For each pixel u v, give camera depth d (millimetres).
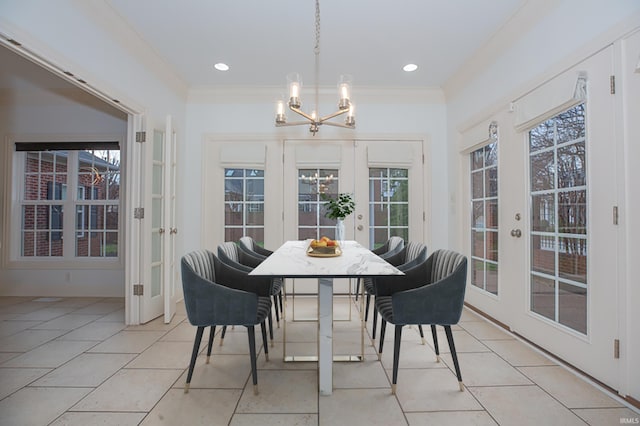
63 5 2010
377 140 3943
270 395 1739
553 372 1969
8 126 3945
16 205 3971
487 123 2979
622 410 1588
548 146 2254
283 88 3850
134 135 2906
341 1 2305
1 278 3906
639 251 1602
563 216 2107
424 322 1770
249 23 2568
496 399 1691
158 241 3166
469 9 2393
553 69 2129
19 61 3076
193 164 3900
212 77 3580
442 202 3951
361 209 3949
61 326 2832
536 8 2266
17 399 1697
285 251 2438
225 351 2311
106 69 2424
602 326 1793
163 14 2451
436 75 3535
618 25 1682
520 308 2523
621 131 1676
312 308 3408
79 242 4020
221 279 2232
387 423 1507
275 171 3938
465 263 1772
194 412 1588
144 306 2898
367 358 2180
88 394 1745
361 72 3451
